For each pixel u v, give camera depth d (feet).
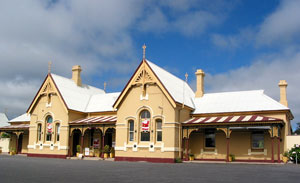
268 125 89.86
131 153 104.06
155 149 100.27
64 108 122.52
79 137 128.47
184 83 130.72
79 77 143.74
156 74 105.09
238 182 45.14
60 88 128.26
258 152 98.43
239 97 111.34
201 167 74.33
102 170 63.72
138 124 104.94
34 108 131.95
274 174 56.85
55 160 101.30
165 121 100.22
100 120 116.26
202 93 120.88
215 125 97.30
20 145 148.66
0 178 47.65
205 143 107.55
